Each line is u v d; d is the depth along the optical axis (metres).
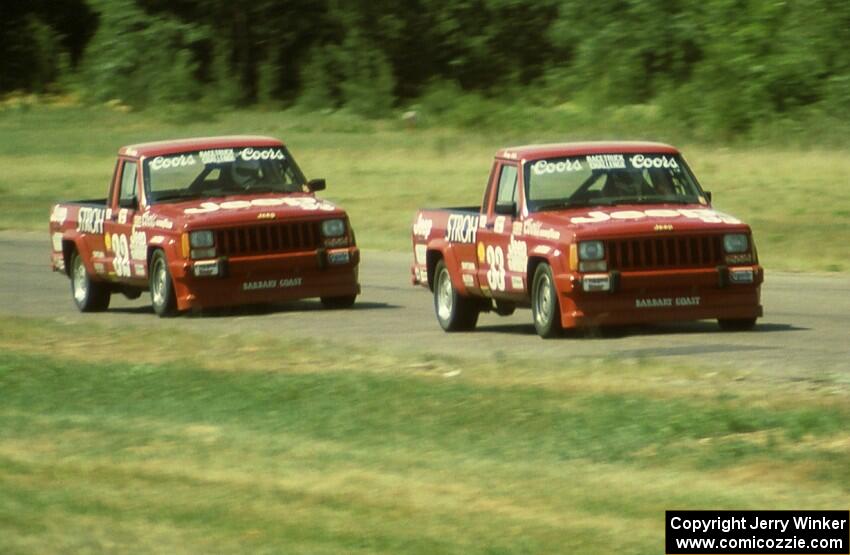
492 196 58.38
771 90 154.38
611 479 31.33
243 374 46.62
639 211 54.38
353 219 110.88
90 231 74.50
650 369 44.19
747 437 34.22
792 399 38.31
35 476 33.88
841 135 141.25
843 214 97.94
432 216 62.91
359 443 36.19
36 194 134.50
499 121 185.25
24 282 87.31
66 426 39.75
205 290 66.00
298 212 67.31
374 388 42.66
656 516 28.44
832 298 65.50
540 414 37.81
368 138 172.62
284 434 37.75
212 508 30.30
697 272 52.38
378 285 78.44
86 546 27.88
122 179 72.56
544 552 26.41
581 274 52.03
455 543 27.12
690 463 32.31
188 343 54.97
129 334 58.22
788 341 51.34
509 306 59.44
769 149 138.62
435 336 58.81
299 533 28.14
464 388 41.91
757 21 158.88
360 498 30.64
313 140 171.25
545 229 53.97
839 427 34.41
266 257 66.44
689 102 162.38
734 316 53.09
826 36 153.25
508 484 31.28
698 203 56.09
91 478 33.47
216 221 66.12
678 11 183.50
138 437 37.94
